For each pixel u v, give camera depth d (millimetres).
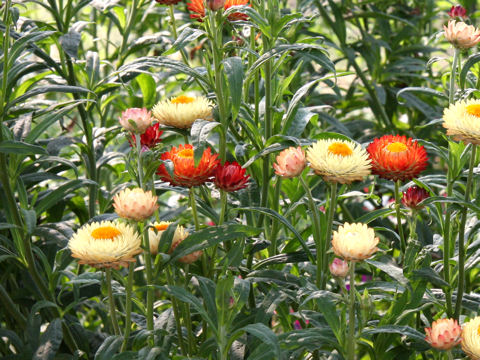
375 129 4441
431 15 4438
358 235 1741
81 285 2699
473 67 2918
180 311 2320
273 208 2500
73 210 3254
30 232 2338
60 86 2508
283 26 2410
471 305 2266
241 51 2916
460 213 2236
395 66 4207
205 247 2014
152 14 4301
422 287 2088
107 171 4098
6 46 2293
